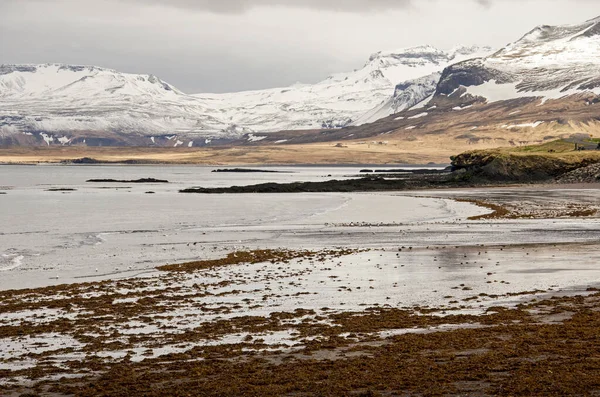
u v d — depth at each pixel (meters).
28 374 23.47
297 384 21.23
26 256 56.28
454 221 81.19
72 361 24.98
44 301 36.44
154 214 104.00
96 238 70.19
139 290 39.44
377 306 33.44
